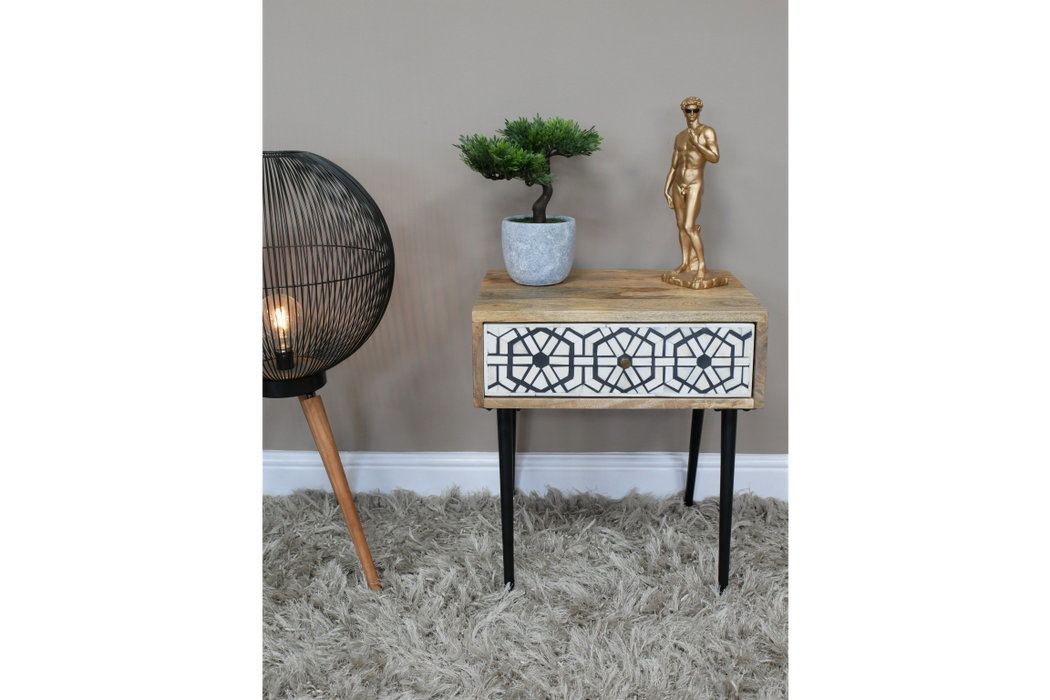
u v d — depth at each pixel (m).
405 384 1.78
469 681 1.23
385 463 1.82
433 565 1.54
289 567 1.53
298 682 1.23
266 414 1.80
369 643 1.31
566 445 1.81
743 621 1.34
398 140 1.65
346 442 1.82
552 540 1.60
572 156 1.52
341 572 1.50
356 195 1.44
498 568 1.51
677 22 1.57
